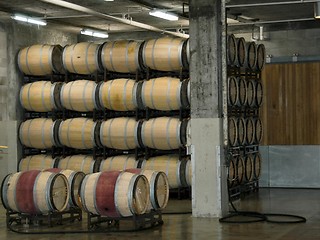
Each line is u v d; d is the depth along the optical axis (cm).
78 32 1877
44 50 1619
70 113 1661
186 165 1500
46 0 1292
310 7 1530
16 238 1070
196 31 1252
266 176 1816
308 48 1792
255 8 1530
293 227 1127
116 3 1455
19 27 1662
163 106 1500
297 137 1792
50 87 1614
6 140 1641
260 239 1015
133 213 1114
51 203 1164
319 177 1766
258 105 1653
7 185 1184
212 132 1232
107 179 1116
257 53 1619
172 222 1199
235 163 1483
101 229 1132
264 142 1820
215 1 1237
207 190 1238
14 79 1645
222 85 1245
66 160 1606
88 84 1582
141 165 1528
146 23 1758
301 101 1794
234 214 1252
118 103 1539
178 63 1487
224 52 1246
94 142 1573
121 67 1555
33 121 1633
